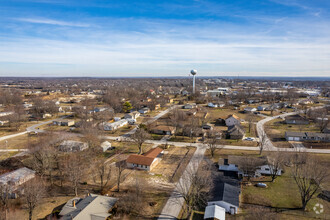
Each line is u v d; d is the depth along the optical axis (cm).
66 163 5978
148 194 4797
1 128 10331
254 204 4381
